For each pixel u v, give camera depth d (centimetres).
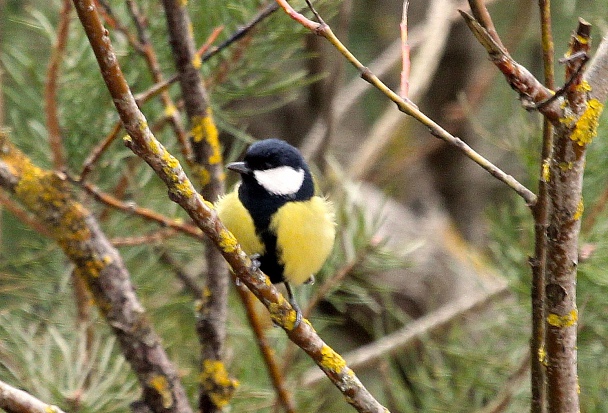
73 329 431
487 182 494
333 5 434
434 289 450
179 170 418
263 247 429
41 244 432
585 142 416
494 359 434
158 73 430
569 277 418
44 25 432
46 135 433
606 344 432
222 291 428
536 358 420
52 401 427
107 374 430
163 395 426
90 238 426
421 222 457
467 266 452
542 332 420
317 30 417
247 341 435
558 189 417
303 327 421
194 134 428
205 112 427
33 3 441
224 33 432
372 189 459
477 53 490
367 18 474
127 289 427
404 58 419
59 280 431
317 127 452
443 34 454
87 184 427
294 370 434
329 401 438
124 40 433
